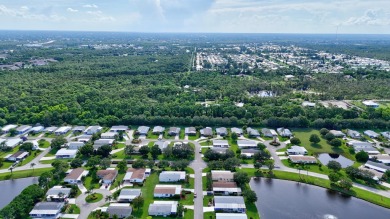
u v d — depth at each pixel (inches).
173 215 6028.5
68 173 7583.7
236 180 7130.9
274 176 7618.1
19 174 7652.6
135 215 6018.7
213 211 6186.0
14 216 5757.9
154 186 7101.4
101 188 6973.4
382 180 7401.6
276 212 6250.0
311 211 6314.0
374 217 6151.6
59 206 6097.4
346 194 6909.5
